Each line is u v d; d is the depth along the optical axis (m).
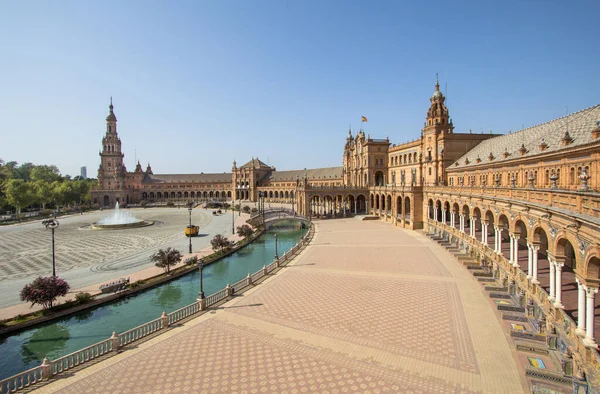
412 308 29.77
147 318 34.28
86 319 34.00
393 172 109.00
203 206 170.62
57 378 20.25
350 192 110.25
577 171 31.41
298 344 23.86
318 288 36.09
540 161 38.75
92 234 84.88
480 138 78.38
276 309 30.53
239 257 60.00
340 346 23.39
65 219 121.00
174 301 38.94
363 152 116.00
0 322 30.27
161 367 21.27
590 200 17.22
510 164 46.81
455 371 19.95
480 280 36.78
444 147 77.19
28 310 33.53
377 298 32.53
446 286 35.56
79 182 172.25
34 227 99.38
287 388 18.80
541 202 24.78
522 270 30.52
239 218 116.25
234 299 33.47
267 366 21.11
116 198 185.88
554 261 22.28
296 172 183.50
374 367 20.66
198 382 19.56
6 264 53.44
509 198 32.06
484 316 27.69
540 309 24.95
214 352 23.00
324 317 28.42
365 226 85.56
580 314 18.53
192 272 49.94
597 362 16.33
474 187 45.19
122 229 93.75
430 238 63.91
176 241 73.44
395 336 24.62
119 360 22.17
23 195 115.06
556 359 20.06
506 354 21.73
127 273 47.53
